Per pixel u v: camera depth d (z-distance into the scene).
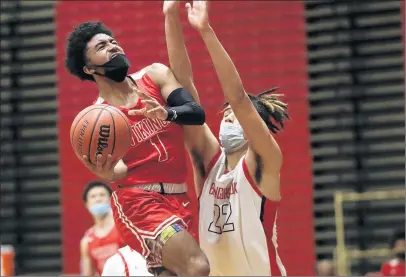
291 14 10.73
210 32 3.75
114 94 4.05
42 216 10.91
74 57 4.06
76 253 10.59
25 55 11.61
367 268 9.61
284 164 10.23
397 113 10.16
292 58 10.61
